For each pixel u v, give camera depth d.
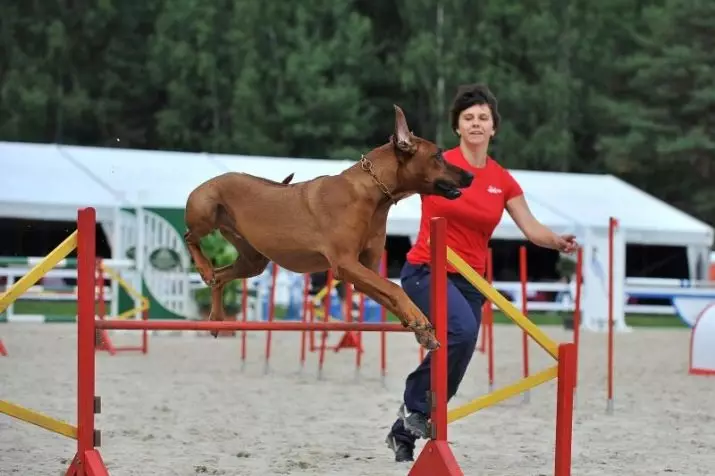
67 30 52.03
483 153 6.87
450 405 10.81
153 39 51.72
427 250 6.78
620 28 51.59
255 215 5.84
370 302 23.33
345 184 5.80
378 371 14.23
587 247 26.33
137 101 53.12
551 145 48.22
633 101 48.34
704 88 46.31
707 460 7.76
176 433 8.70
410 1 51.16
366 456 7.68
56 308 28.50
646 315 33.91
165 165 26.42
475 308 6.90
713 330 14.50
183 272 21.77
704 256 29.66
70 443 8.16
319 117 49.03
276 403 10.77
